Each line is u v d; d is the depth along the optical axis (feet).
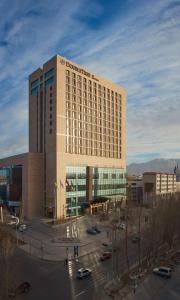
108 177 492.54
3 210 385.50
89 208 425.69
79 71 441.68
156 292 164.66
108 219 381.40
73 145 424.05
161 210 266.36
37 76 445.37
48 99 417.28
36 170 410.93
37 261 216.95
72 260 219.41
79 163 432.66
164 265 209.77
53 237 293.64
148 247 238.27
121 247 252.21
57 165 395.14
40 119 434.71
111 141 509.35
